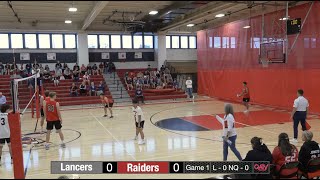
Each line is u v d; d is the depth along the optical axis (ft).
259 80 57.36
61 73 76.74
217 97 71.31
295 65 49.32
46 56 81.92
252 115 47.96
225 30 66.54
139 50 89.97
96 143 32.42
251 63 59.11
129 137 34.94
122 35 88.22
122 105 65.05
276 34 51.62
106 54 87.15
